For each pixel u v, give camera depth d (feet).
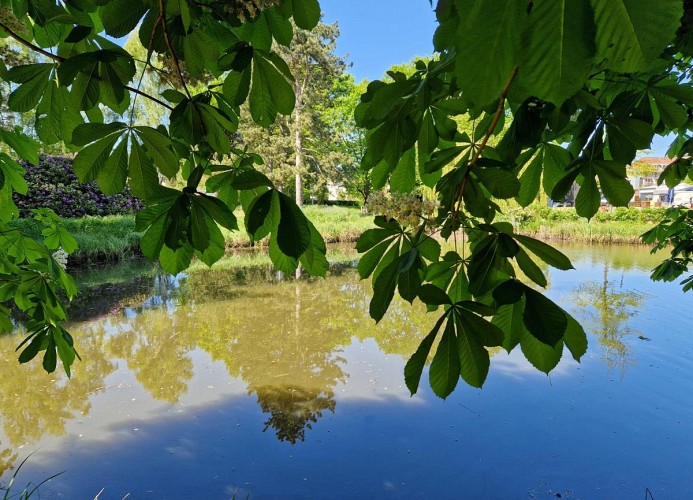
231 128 3.95
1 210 5.61
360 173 88.79
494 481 10.25
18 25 3.81
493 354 18.35
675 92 2.94
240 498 9.74
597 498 9.59
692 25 2.77
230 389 15.60
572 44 0.96
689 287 7.93
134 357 18.58
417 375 2.29
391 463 11.06
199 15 3.27
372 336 21.58
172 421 13.30
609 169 2.77
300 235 2.68
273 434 12.54
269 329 22.54
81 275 35.68
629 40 0.93
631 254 46.55
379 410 13.88
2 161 5.25
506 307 2.50
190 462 11.16
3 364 17.54
